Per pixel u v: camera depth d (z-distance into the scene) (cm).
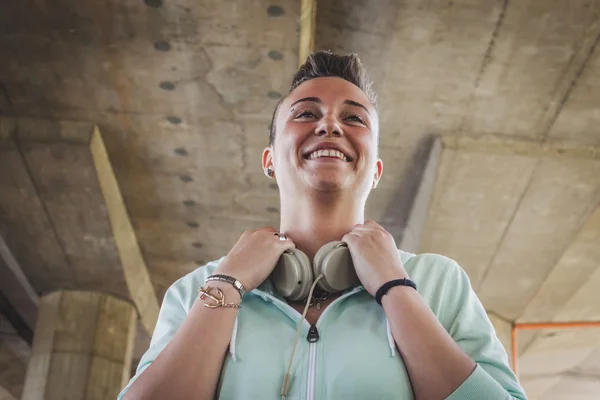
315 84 205
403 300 158
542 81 777
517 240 955
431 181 869
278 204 960
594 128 838
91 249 955
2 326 1343
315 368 152
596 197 897
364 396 146
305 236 192
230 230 1024
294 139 193
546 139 852
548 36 725
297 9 668
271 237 178
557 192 891
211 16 677
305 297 173
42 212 898
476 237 938
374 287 164
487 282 1029
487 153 839
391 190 942
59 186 859
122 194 949
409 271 183
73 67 738
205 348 152
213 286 165
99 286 1020
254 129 820
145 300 1119
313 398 148
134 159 882
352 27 727
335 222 191
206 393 149
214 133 833
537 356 1419
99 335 1002
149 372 150
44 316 1007
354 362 151
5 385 1578
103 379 987
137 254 1053
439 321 166
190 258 1096
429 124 840
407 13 706
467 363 148
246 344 158
